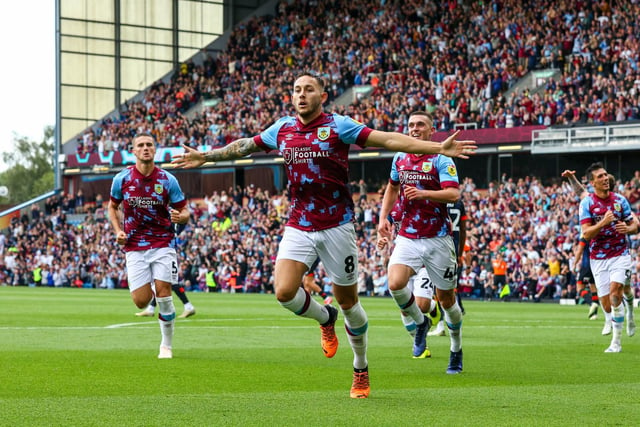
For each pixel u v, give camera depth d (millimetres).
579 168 41219
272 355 11781
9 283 49844
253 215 45688
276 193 50062
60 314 20812
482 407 7512
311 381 9188
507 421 6828
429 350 12594
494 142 40562
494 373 10023
